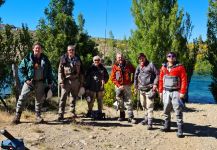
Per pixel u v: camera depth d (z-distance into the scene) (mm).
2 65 12406
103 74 11211
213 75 17875
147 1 15578
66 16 17188
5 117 10148
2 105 12078
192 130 10500
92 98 11203
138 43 15445
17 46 12867
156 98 13992
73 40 17422
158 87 10172
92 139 8930
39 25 17297
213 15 17672
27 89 9648
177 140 9406
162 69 9789
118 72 10773
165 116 10031
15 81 11906
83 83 10781
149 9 15312
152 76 10203
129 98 10852
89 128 9828
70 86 10328
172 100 9617
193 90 30234
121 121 11070
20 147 3922
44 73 9742
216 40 17688
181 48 15547
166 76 9672
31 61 9578
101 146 8492
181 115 9617
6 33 12531
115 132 9734
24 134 8719
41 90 9844
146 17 15375
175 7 14984
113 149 8391
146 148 8656
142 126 10547
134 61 15266
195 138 9641
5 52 12492
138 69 10406
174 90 9625
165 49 15000
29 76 9609
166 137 9609
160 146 8898
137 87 10531
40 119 9984
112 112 12625
